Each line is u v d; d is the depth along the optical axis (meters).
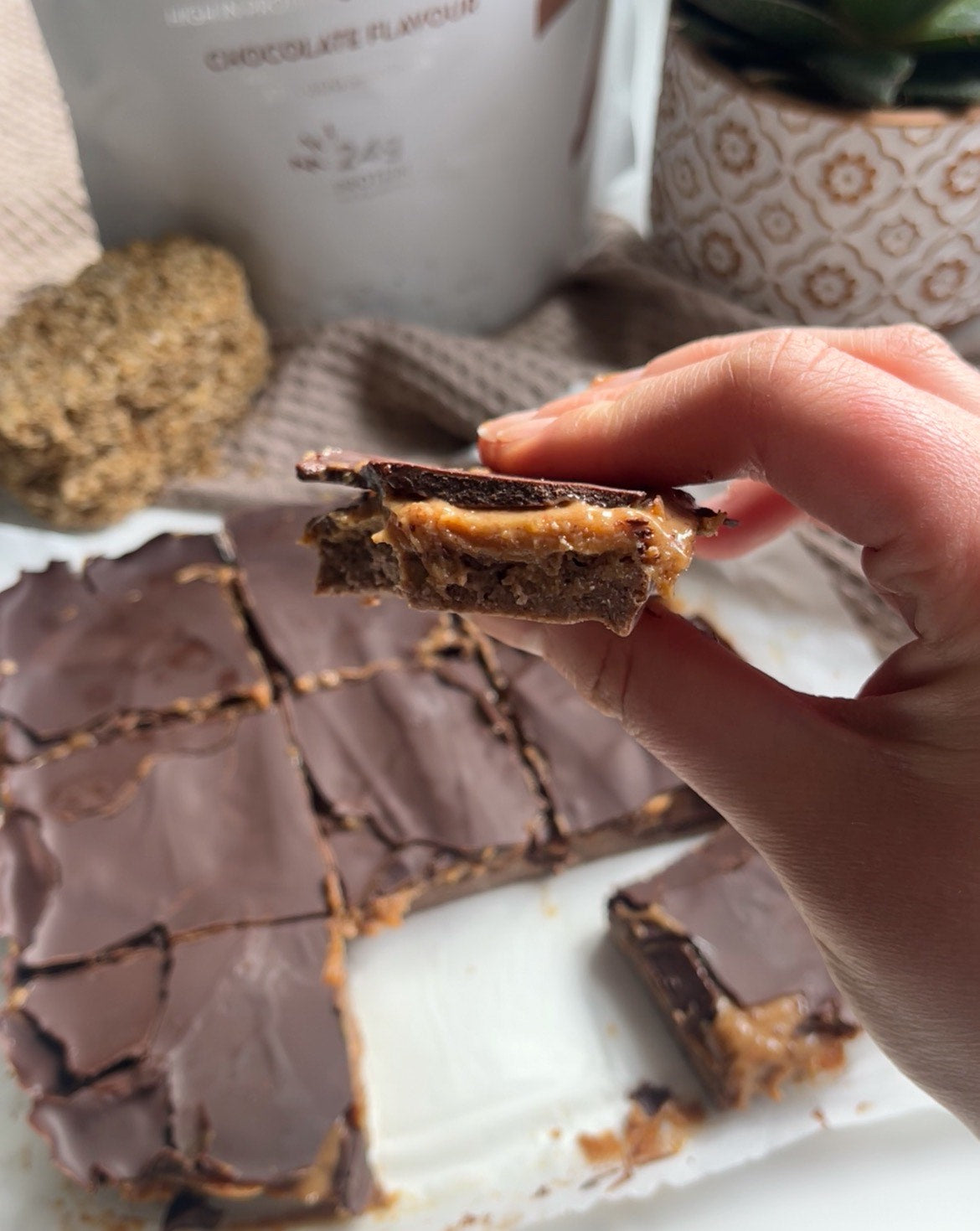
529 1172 0.18
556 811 0.21
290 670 0.22
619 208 0.31
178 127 0.23
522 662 0.23
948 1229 0.17
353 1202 0.17
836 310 0.25
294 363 0.27
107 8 0.21
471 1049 0.20
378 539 0.13
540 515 0.12
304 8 0.21
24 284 0.27
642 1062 0.20
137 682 0.22
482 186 0.26
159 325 0.23
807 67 0.22
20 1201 0.18
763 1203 0.18
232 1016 0.18
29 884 0.19
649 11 0.32
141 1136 0.17
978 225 0.23
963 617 0.12
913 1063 0.13
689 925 0.19
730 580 0.25
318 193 0.24
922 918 0.12
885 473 0.12
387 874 0.20
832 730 0.13
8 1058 0.17
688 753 0.13
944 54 0.22
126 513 0.26
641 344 0.28
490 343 0.27
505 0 0.22
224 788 0.20
